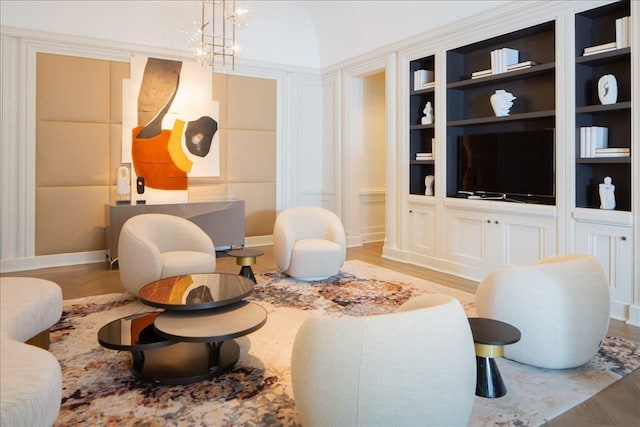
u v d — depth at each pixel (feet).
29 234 16.79
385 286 14.20
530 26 13.43
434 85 16.81
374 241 23.47
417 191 18.44
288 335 10.02
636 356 9.06
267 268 16.87
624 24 11.29
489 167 15.30
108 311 11.75
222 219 19.26
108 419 6.66
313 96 23.20
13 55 16.20
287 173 22.57
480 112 16.14
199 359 8.51
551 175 13.34
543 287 8.22
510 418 6.79
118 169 18.17
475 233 15.40
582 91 12.51
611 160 11.50
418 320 5.40
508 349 8.71
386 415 5.20
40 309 8.33
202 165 20.08
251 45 21.04
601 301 8.43
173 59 19.31
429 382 5.24
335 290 13.67
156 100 18.90
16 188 16.49
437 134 16.62
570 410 7.05
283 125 22.38
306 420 5.73
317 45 22.97
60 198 17.30
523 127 14.67
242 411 6.91
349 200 22.00
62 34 16.84
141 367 8.13
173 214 18.07
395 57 18.61
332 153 22.88
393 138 18.79
